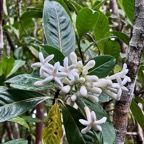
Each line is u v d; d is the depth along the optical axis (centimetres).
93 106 34
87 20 45
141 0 35
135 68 35
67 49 38
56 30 39
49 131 32
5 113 32
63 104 35
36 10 69
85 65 32
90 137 34
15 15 91
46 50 33
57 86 32
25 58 83
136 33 35
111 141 32
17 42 80
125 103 35
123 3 46
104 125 33
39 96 34
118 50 50
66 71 30
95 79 30
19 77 33
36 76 33
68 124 34
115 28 83
